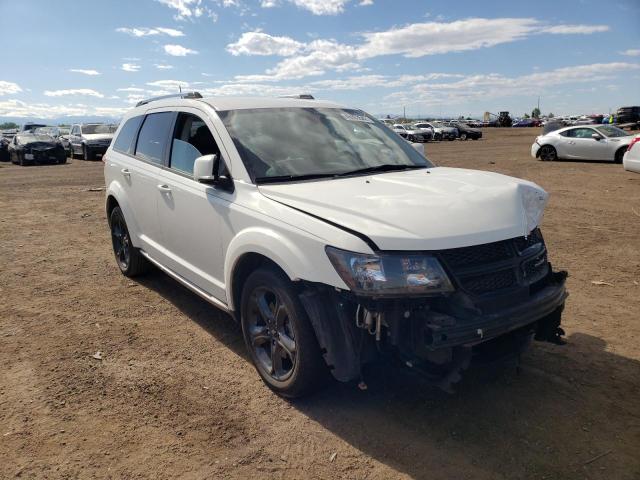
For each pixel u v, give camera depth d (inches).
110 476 108.1
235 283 147.4
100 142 1016.2
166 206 179.6
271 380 138.3
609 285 216.8
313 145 160.1
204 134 163.8
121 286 225.1
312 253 117.6
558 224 335.6
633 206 396.5
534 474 106.8
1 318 190.2
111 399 136.6
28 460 112.9
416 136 1630.2
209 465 111.3
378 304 110.0
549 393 136.3
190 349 165.3
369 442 118.0
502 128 2888.8
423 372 113.6
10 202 459.5
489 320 111.3
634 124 1831.9
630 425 122.5
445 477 106.7
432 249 110.0
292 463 111.8
